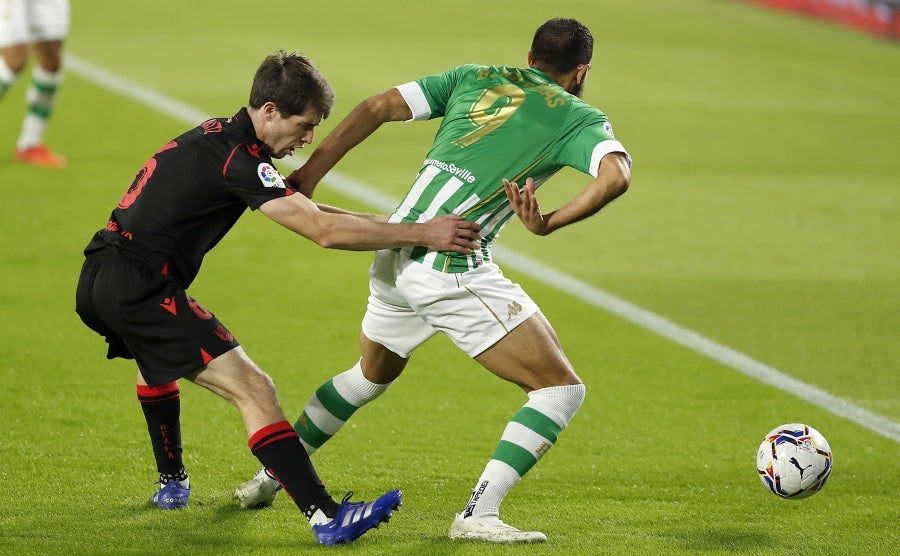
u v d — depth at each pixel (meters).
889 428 20.38
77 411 19.00
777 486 15.48
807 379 22.81
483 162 14.48
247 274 27.69
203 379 13.86
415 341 15.12
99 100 44.94
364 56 56.53
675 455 18.62
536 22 69.75
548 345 14.30
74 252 28.34
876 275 30.67
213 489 16.16
